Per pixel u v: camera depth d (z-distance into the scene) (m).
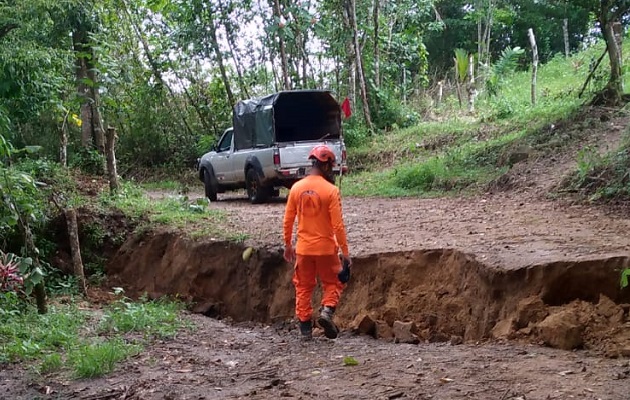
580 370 5.64
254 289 10.60
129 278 12.99
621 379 5.31
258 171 16.58
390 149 20.98
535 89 22.19
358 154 21.50
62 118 17.58
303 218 7.66
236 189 18.62
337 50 24.59
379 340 7.93
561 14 32.00
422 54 26.86
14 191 8.95
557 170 13.91
